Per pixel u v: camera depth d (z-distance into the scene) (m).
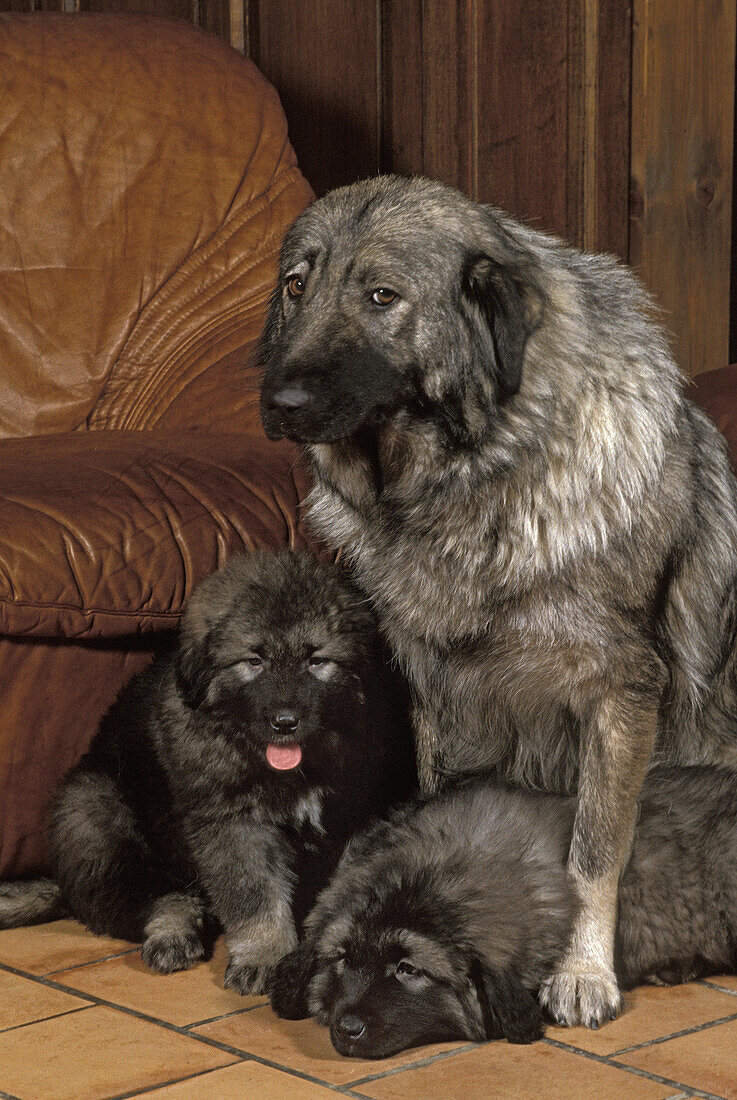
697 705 4.35
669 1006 3.78
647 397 4.07
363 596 4.42
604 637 3.97
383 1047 3.41
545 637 4.01
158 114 6.26
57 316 6.02
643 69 7.93
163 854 4.45
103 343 6.03
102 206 6.12
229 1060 3.41
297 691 4.13
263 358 4.52
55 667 4.51
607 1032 3.57
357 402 3.83
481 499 3.97
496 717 4.36
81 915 4.37
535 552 3.93
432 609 4.16
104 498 4.57
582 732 4.11
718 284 8.45
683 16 8.02
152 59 6.36
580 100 7.97
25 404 5.93
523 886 3.72
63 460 4.83
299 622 4.21
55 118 6.16
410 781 4.62
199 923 4.26
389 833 4.10
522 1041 3.48
